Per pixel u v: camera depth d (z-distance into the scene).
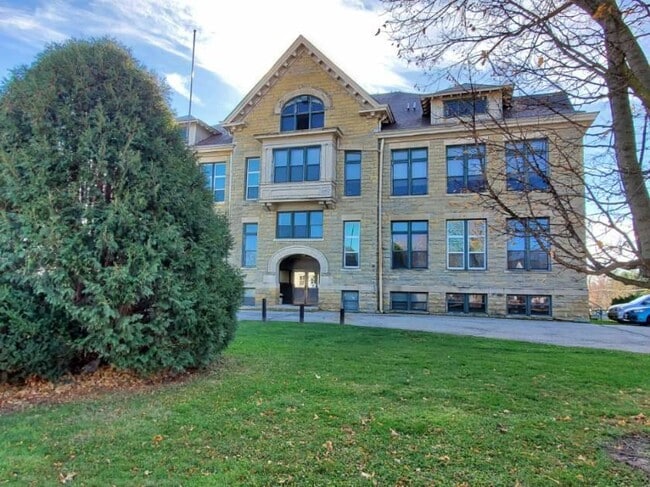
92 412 4.63
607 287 25.09
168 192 5.90
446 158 19.00
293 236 20.67
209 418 4.43
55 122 5.57
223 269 6.64
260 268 20.86
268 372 6.46
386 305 19.20
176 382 5.87
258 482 3.13
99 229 5.26
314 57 20.81
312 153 20.28
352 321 14.74
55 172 5.38
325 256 20.00
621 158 3.09
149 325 5.50
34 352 5.31
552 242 3.04
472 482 3.15
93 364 6.09
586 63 2.98
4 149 5.39
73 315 5.17
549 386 5.87
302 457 3.54
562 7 2.95
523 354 8.27
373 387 5.68
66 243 5.10
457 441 3.90
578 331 13.27
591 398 5.36
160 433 4.04
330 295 19.75
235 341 9.30
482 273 18.22
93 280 5.25
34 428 4.15
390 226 19.61
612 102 3.11
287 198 20.11
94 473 3.24
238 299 7.02
